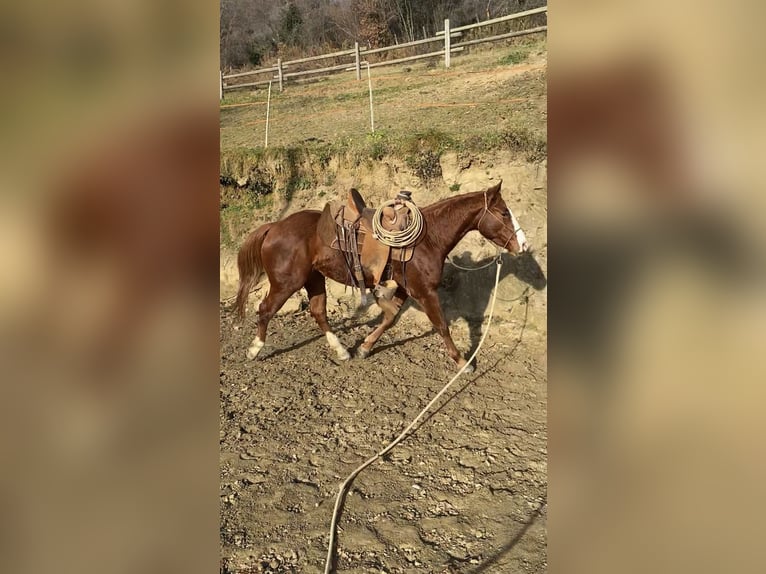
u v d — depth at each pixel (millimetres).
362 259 4191
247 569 2205
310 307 4688
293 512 2584
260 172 6801
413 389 4020
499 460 3012
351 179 6391
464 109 7594
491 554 2264
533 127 5895
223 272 6477
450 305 5324
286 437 3326
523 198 5344
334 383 4160
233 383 4176
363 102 9328
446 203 4219
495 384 4070
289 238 4332
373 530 2443
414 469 2947
